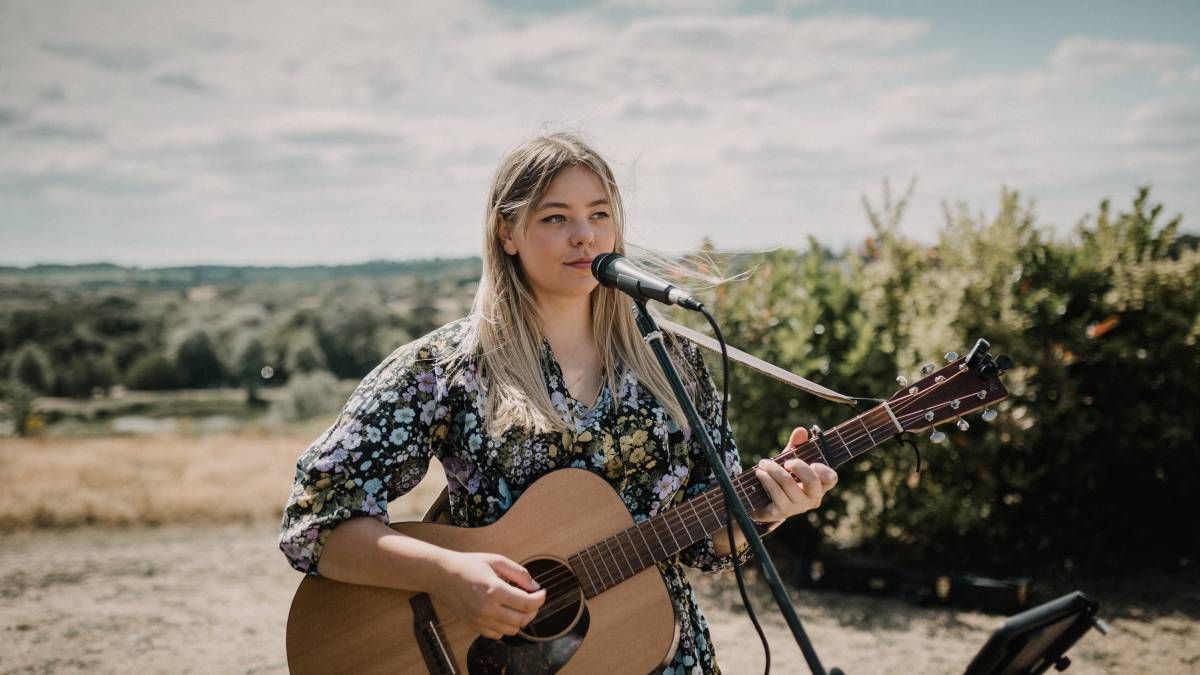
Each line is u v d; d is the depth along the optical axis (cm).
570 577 217
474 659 214
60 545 720
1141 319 590
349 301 6550
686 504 224
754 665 457
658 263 253
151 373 6438
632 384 224
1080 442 584
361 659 216
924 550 605
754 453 597
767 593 569
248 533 763
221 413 5834
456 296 6250
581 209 218
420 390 213
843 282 630
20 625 524
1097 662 448
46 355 6738
